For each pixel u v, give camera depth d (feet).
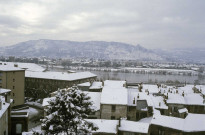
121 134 170.60
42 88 390.21
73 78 395.34
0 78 285.23
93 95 237.86
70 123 72.02
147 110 225.15
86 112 76.43
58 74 405.80
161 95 275.18
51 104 73.31
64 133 71.56
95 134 163.02
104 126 169.99
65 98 72.13
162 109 238.27
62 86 380.58
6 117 156.76
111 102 214.69
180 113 235.61
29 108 293.23
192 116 184.85
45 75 399.24
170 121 184.55
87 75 460.55
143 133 167.94
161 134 181.06
